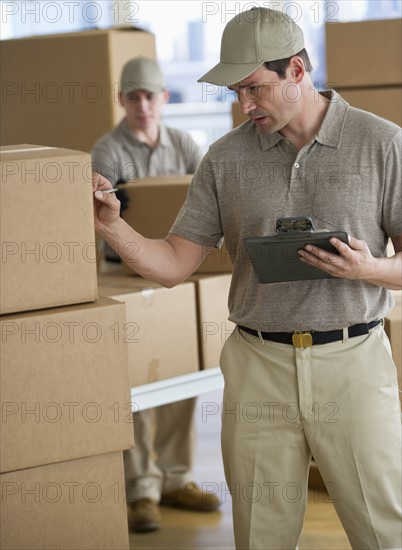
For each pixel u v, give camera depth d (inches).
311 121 78.5
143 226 118.9
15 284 69.6
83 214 71.2
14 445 69.5
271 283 76.2
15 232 69.2
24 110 162.2
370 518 78.0
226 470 82.4
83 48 157.9
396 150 76.3
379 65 119.6
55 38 159.2
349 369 77.3
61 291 71.2
